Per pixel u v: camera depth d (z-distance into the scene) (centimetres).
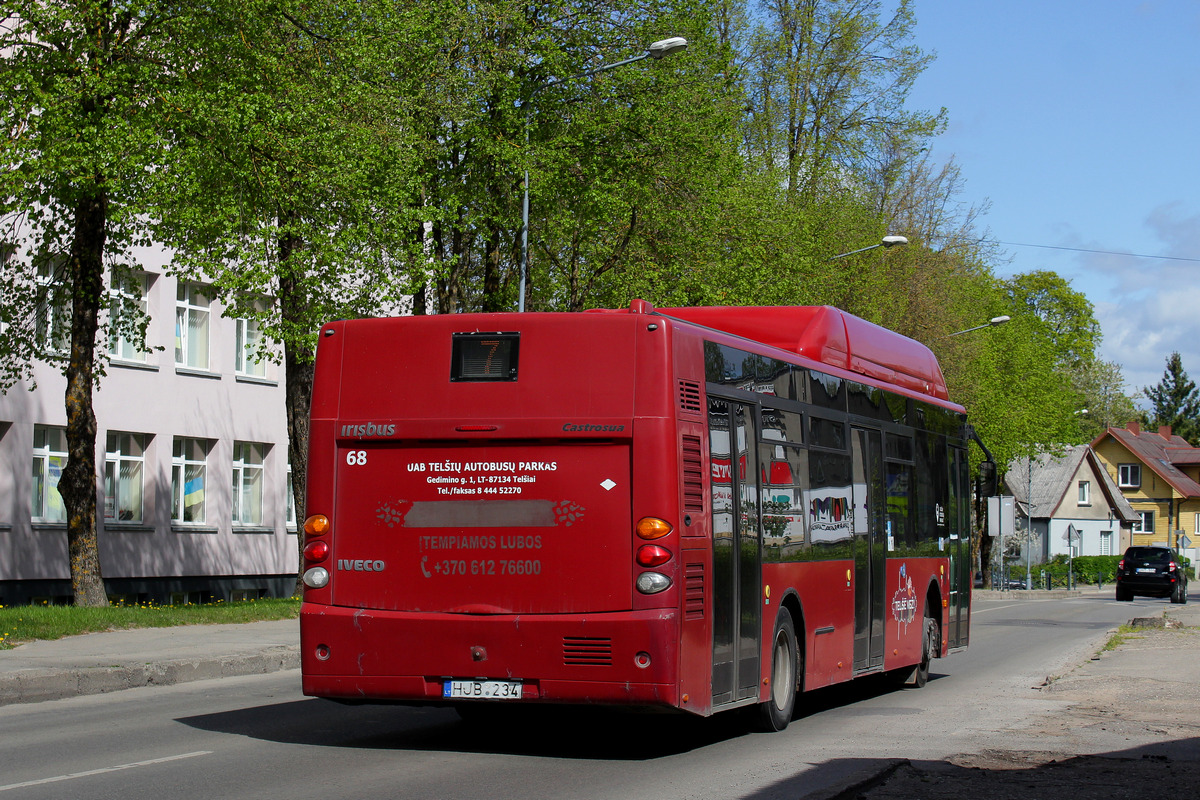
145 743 1027
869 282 4381
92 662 1541
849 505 1349
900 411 1564
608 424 941
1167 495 10150
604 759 980
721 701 1002
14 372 2516
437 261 2430
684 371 966
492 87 2850
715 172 3150
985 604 4644
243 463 3838
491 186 2970
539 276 3222
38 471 3177
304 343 2306
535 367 959
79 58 2167
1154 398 14525
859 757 978
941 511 1744
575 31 2989
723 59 3247
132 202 2136
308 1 2362
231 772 884
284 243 2425
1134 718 1233
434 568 965
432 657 949
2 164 2045
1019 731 1137
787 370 1191
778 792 823
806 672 1203
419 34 2634
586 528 940
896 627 1512
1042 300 8394
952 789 812
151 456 3469
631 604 927
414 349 984
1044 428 5944
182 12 2197
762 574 1096
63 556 3203
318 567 988
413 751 1012
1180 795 799
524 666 932
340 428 994
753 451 1091
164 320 3488
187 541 3572
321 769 905
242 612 2325
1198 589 7106
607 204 2900
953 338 4812
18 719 1194
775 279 3403
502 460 959
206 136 2180
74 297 2305
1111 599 5344
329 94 2303
